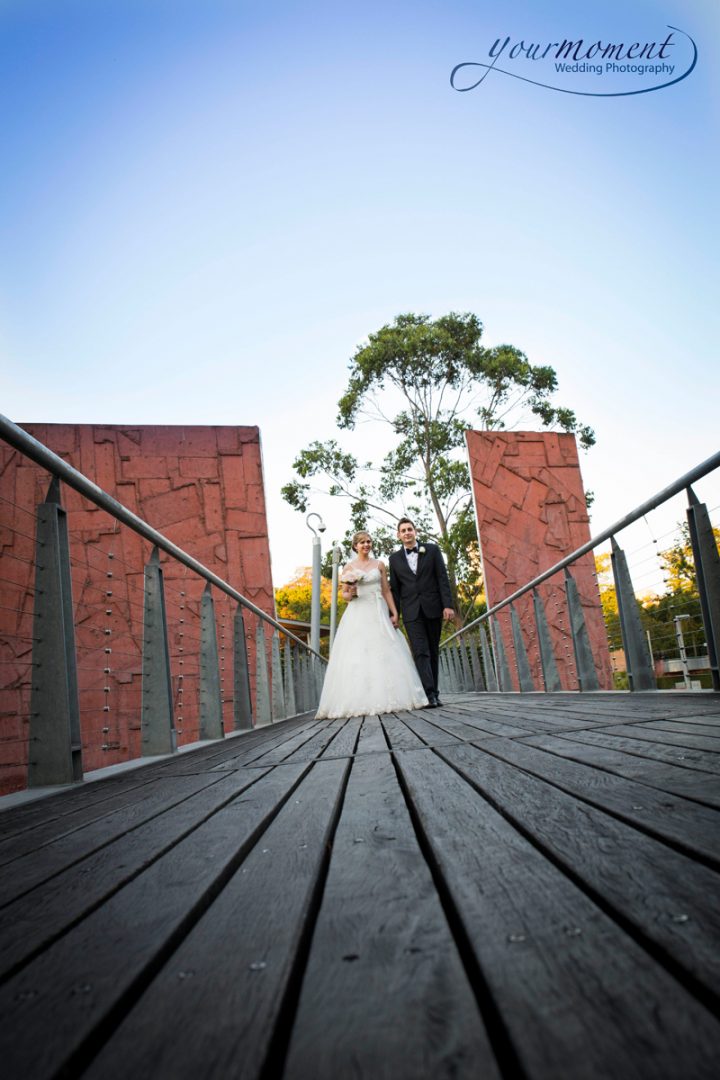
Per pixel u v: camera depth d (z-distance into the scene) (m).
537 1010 0.59
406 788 1.88
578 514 17.41
